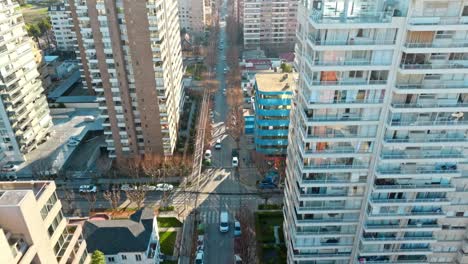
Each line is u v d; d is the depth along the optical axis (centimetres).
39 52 14288
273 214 8012
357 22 3903
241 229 7525
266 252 7056
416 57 4050
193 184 9250
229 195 8869
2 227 3231
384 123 4491
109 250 6359
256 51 18400
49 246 3656
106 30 7862
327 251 5609
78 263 4266
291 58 16875
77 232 4297
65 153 10394
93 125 11900
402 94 4284
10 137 9706
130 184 9219
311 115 4497
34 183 3797
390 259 5559
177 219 8088
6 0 9056
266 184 9075
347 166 4822
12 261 3092
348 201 5147
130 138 9338
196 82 15625
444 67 4066
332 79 4262
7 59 9162
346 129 4566
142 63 8362
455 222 5353
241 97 13338
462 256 5525
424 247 5462
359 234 5406
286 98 9144
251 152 10631
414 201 4997
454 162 4734
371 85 4250
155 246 6750
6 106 9381
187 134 11288
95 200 8700
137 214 7200
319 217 5266
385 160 4622
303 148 4716
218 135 11631
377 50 4066
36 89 10538
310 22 4106
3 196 3300
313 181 4906
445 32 3922
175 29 10444
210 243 7469
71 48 19425
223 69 17275
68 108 12950
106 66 8319
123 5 7675
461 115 4391
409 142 4522
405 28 3916
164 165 9400
